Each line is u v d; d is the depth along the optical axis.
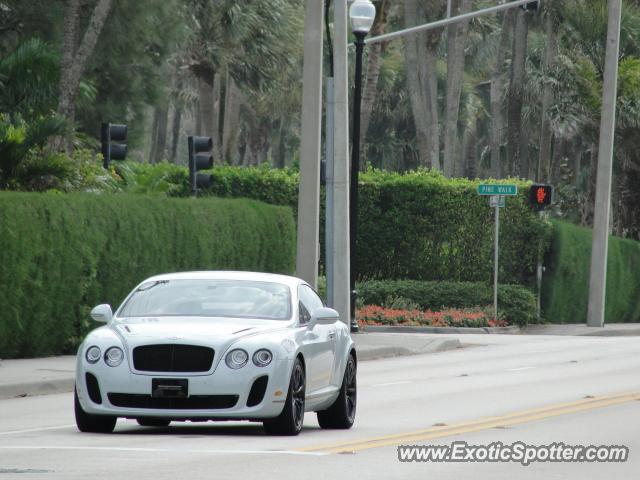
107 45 142.62
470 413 54.09
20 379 65.25
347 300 91.75
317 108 87.00
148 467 36.41
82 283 82.75
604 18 158.00
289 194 130.88
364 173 139.12
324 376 48.22
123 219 86.31
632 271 146.12
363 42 98.00
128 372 44.00
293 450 40.88
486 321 124.69
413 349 93.25
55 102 115.31
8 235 76.75
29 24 136.00
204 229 94.44
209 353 44.12
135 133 151.75
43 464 36.94
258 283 49.12
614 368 79.25
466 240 134.38
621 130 161.75
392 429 48.59
